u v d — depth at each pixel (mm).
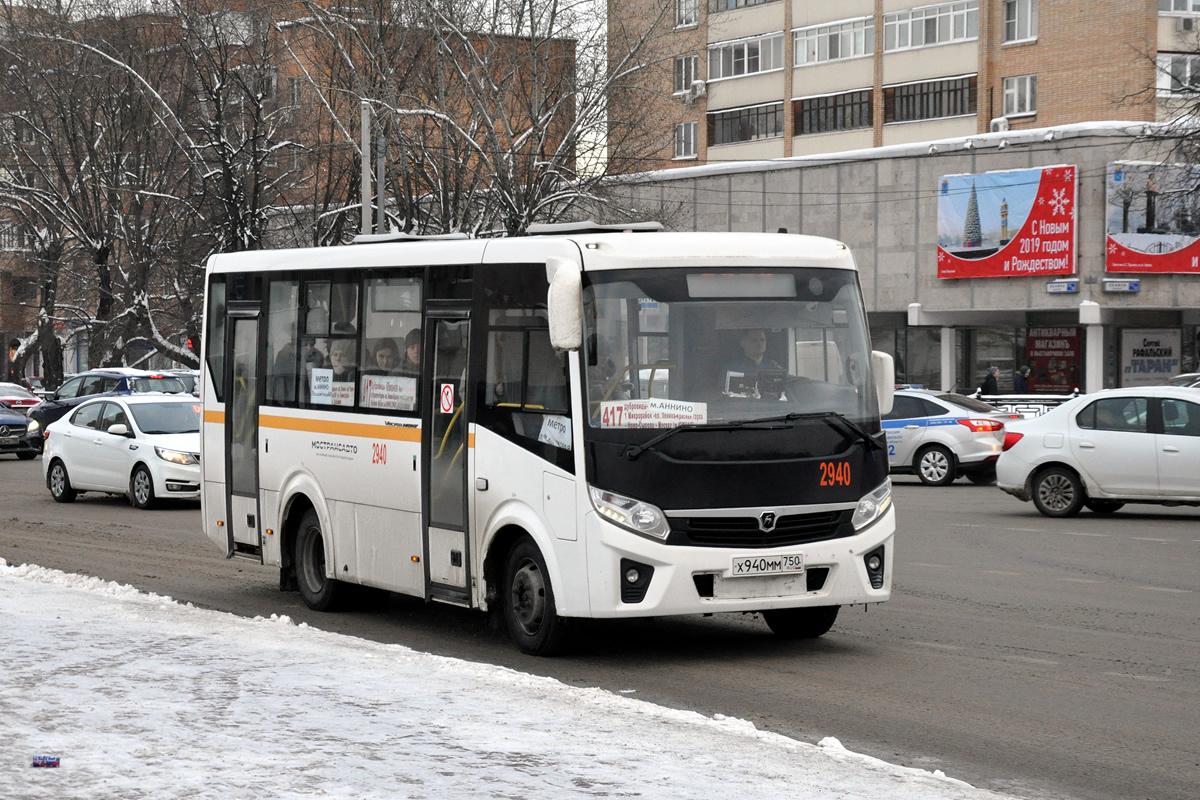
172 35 48812
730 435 9570
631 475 9375
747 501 9539
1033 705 8469
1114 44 52406
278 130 47344
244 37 45594
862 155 50312
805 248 10133
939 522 19469
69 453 23188
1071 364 48250
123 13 49438
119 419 22766
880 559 10047
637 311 9609
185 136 45000
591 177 40688
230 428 13336
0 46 50844
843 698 8680
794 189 52031
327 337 12039
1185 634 10891
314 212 44406
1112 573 14289
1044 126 54469
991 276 47500
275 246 48188
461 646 10578
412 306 11078
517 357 10000
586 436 9398
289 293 12547
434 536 10758
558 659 9984
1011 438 20484
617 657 10062
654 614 9359
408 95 40219
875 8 59531
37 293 64188
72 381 35656
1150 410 19391
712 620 11672
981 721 8055
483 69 39500
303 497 12477
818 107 61938
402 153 39656
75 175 52312
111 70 48875
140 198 49094
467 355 10461
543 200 39469
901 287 49781
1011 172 46844
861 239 50562
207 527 13680
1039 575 14180
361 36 41094
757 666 9734
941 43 57375
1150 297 45250
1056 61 54062
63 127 51969
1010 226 46938
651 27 40688
